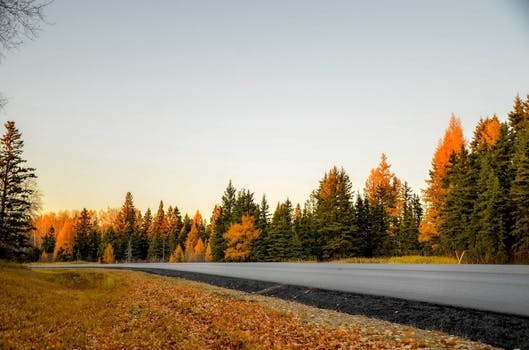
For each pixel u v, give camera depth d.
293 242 59.91
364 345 8.93
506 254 34.47
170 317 13.45
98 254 100.38
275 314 13.22
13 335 10.76
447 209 42.88
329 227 54.94
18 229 43.66
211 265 40.41
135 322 13.02
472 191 41.62
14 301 16.03
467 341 8.52
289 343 9.54
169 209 121.69
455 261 34.31
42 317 13.90
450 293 12.91
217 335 10.70
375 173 66.00
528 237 33.47
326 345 9.15
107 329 12.11
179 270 34.88
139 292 22.08
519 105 45.50
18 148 44.00
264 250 61.53
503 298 11.30
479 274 17.19
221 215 73.06
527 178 34.25
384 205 64.50
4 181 42.78
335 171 57.84
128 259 96.94
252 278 23.48
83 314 15.42
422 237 48.34
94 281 32.59
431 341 8.80
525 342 7.89
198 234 103.12
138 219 130.38
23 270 30.83
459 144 47.72
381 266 26.09
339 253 55.59
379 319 11.49
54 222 154.38
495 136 46.53
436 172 47.84
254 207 69.69
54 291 22.53
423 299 12.43
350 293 15.24
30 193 43.91
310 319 12.30
